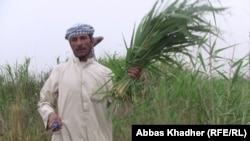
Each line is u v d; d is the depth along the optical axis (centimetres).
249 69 292
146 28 283
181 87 294
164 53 287
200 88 296
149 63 289
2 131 540
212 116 285
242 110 296
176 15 260
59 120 306
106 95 301
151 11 281
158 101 293
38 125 559
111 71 318
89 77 311
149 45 281
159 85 308
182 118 286
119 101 296
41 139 527
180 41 279
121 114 309
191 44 276
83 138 306
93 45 331
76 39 309
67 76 313
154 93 305
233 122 286
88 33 310
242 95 298
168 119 282
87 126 306
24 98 613
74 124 306
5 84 635
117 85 294
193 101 294
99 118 311
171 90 304
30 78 659
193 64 285
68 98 308
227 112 287
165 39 280
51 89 319
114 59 313
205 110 289
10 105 583
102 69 317
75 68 315
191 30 267
